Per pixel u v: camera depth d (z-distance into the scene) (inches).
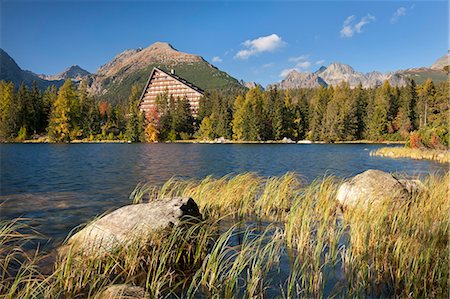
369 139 3353.8
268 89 4183.1
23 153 1519.4
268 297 187.9
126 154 1510.8
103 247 235.1
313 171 869.2
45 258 243.8
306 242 263.0
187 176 757.3
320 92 4035.4
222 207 403.5
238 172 831.1
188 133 3732.8
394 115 3472.0
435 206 319.0
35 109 3159.5
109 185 618.8
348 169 919.0
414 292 192.2
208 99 4030.5
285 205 417.1
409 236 253.0
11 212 399.2
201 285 204.5
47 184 629.9
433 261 216.7
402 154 1440.7
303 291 194.2
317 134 3282.5
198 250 246.2
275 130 3400.6
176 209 277.6
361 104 3464.6
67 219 366.9
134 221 261.4
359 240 245.0
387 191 374.0
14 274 213.8
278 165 1026.7
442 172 832.9
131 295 169.3
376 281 207.9
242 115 3366.1
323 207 365.4
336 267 227.9
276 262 235.5
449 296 189.2
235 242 282.8
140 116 3398.1
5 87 2938.0
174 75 5206.7
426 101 2977.4
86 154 1487.5
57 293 190.7
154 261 230.4
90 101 3575.3
